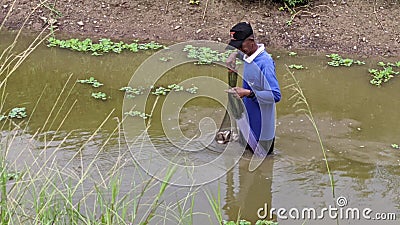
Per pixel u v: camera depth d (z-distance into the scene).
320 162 5.97
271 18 10.30
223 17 10.37
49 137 6.20
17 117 6.71
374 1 10.58
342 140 6.49
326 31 10.06
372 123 7.01
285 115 7.14
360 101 7.68
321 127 6.81
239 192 5.33
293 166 5.86
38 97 7.42
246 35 5.75
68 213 3.98
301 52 9.66
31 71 8.37
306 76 8.60
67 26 10.13
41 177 4.81
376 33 10.02
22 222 3.77
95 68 8.61
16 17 10.18
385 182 5.61
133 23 10.25
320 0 10.62
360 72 8.81
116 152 5.91
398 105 7.59
